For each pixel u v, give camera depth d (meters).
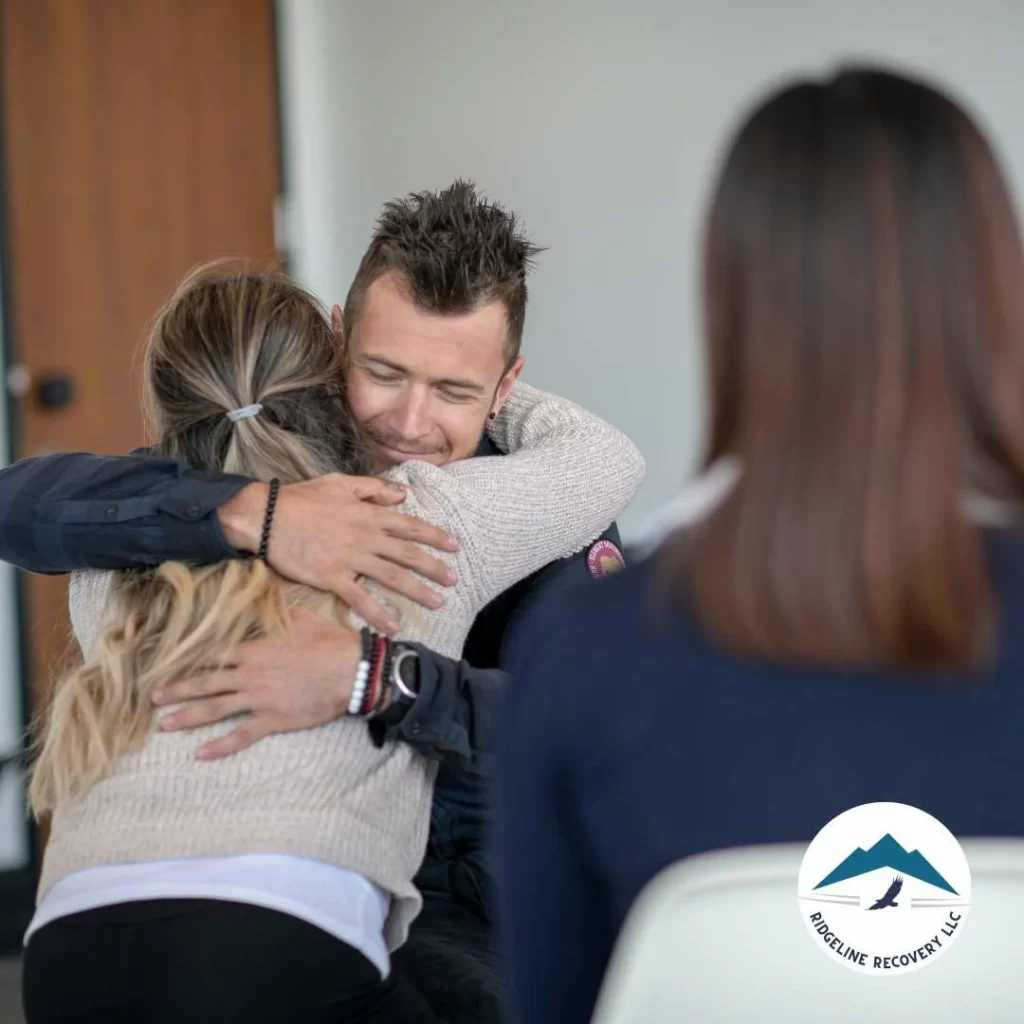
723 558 1.06
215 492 1.79
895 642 1.03
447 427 2.21
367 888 1.67
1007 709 1.04
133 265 4.73
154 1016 1.54
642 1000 1.10
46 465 1.93
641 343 5.30
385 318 2.15
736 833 1.08
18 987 3.83
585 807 1.14
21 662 4.22
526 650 1.17
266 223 5.21
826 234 1.05
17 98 4.39
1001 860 1.04
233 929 1.56
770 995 1.10
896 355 1.03
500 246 2.19
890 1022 1.10
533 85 5.28
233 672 1.69
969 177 1.06
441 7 5.32
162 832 1.62
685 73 5.14
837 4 4.98
